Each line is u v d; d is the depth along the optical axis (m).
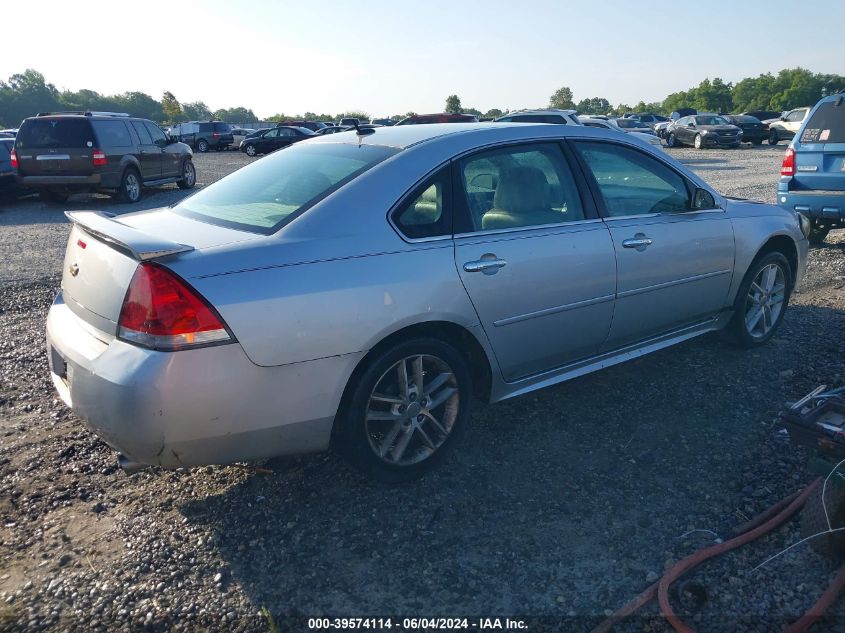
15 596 2.66
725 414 4.06
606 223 3.98
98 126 13.88
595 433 3.89
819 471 2.70
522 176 3.74
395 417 3.30
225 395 2.77
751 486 3.32
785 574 2.71
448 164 3.48
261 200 3.43
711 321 4.79
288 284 2.88
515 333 3.62
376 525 3.09
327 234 3.07
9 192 14.70
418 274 3.20
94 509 3.22
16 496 3.31
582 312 3.87
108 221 3.22
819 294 6.51
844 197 7.66
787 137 31.31
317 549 2.94
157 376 2.65
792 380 4.50
